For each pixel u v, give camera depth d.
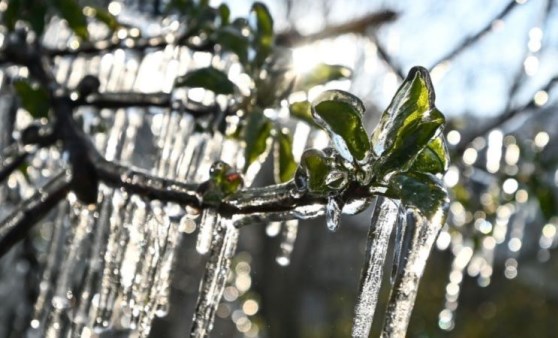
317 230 3.02
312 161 0.50
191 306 2.30
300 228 3.01
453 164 1.03
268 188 0.54
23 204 0.69
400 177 0.48
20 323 1.22
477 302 3.16
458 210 1.06
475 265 1.26
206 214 0.56
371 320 0.49
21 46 0.79
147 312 0.66
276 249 2.74
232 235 0.57
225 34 0.69
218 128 0.71
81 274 0.78
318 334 3.04
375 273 0.49
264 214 0.54
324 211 0.52
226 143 0.76
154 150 0.92
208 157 0.77
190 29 0.81
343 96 0.49
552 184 1.09
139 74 0.89
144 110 0.81
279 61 0.68
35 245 1.17
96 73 0.93
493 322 3.10
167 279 0.65
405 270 0.46
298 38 0.98
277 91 0.67
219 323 2.54
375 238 0.49
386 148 0.49
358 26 1.04
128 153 0.92
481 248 1.09
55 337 0.77
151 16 0.94
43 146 0.73
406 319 0.46
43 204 0.69
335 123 0.49
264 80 0.67
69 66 0.95
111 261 0.67
